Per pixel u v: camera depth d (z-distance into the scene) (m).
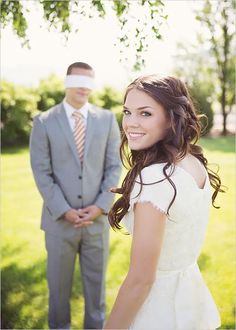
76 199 2.60
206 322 1.49
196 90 9.66
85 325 2.76
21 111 9.42
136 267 1.22
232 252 3.86
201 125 1.52
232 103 10.34
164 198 1.21
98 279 2.71
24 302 3.11
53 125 2.57
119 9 2.59
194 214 1.30
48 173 2.58
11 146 9.55
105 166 2.71
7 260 3.81
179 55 9.24
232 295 3.09
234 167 6.80
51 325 2.74
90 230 2.61
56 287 2.66
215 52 9.21
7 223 4.81
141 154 1.29
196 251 1.40
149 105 1.25
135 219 1.24
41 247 4.13
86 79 2.53
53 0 2.82
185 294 1.41
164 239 1.30
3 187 6.36
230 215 4.73
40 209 5.35
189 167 1.33
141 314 1.39
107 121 2.67
